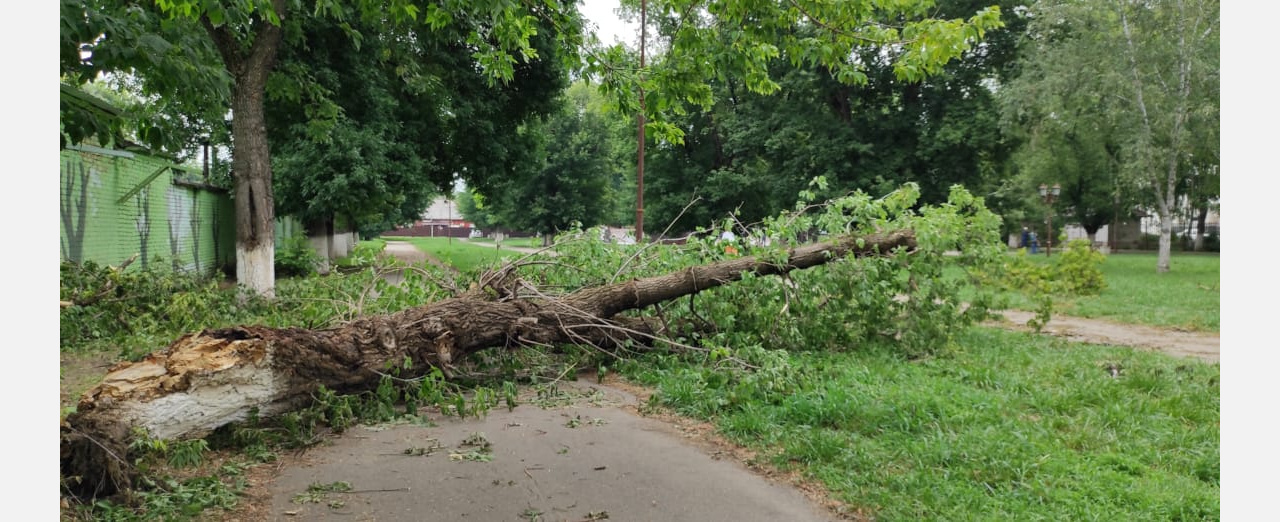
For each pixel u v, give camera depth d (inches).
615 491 156.5
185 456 164.2
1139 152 919.7
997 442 175.2
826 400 209.2
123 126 190.5
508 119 852.0
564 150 1718.8
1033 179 1306.6
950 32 222.2
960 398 218.7
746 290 308.5
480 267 313.0
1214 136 949.2
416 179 750.5
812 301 323.0
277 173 706.2
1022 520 136.6
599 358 292.8
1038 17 936.3
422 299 291.9
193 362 175.0
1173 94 918.4
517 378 268.5
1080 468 162.1
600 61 304.2
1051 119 1071.6
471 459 177.2
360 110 697.6
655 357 289.7
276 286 438.6
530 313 262.4
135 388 163.9
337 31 606.2
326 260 797.2
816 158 995.9
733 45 281.0
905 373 266.2
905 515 139.6
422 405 229.8
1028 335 371.9
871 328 328.8
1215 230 1657.2
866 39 251.1
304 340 196.9
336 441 191.9
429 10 293.9
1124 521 135.7
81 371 268.2
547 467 171.8
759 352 244.8
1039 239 1622.8
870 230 340.2
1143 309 496.4
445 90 739.4
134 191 489.1
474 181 877.8
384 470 169.3
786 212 344.5
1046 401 219.1
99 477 146.2
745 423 197.3
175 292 392.2
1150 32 901.2
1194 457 171.5
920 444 176.6
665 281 295.4
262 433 184.4
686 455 181.0
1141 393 235.0
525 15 290.7
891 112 1003.3
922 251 327.3
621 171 1777.8
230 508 145.3
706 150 1209.4
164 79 188.1
